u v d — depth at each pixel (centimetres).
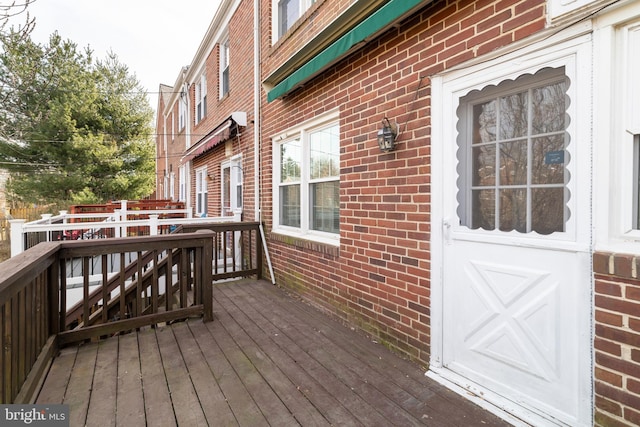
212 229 495
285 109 461
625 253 156
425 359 254
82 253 301
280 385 230
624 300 157
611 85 161
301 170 430
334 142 375
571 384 178
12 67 1195
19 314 210
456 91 232
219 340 304
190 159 970
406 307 269
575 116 175
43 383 232
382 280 293
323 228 403
